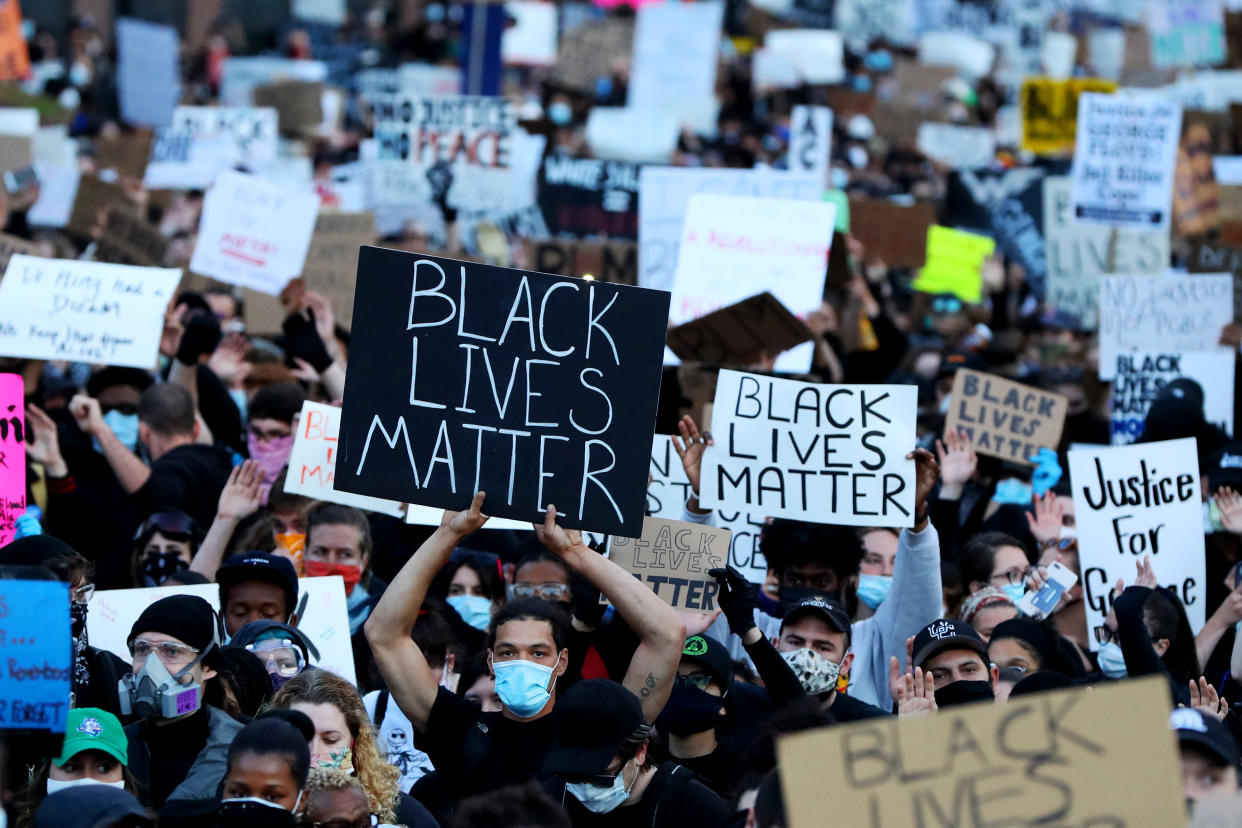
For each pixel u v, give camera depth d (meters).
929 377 26.61
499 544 20.38
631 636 14.40
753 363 21.20
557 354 13.16
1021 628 14.89
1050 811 8.47
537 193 33.06
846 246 26.23
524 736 12.77
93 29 57.28
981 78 62.94
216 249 24.98
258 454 20.38
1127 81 56.28
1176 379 23.06
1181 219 34.81
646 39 50.84
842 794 8.56
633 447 13.08
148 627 12.43
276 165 34.16
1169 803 8.41
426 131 31.11
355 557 16.80
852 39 68.56
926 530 15.88
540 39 69.38
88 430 18.44
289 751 10.30
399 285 13.25
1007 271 35.84
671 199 27.36
